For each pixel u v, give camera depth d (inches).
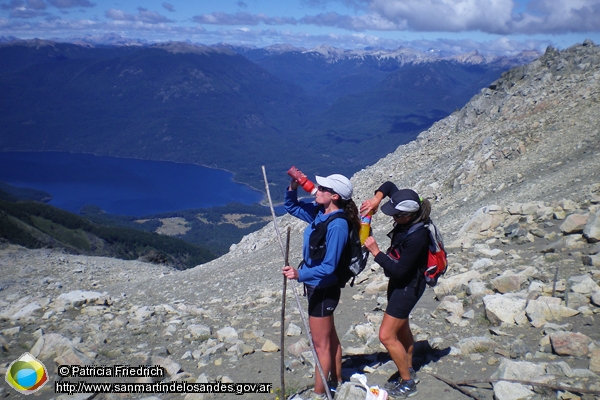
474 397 183.6
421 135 1248.8
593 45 1029.8
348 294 398.0
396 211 175.5
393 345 189.8
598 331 225.8
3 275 955.3
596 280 282.4
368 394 181.2
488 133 949.8
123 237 3914.9
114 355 275.9
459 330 261.3
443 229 619.5
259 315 362.0
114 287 881.5
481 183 788.6
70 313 384.8
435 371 212.4
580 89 906.1
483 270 359.3
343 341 277.1
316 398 192.5
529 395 173.2
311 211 196.7
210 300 523.5
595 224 350.0
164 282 811.4
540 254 362.9
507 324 252.5
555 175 642.2
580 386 173.3
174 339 308.7
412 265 181.2
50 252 1247.5
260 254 892.0
